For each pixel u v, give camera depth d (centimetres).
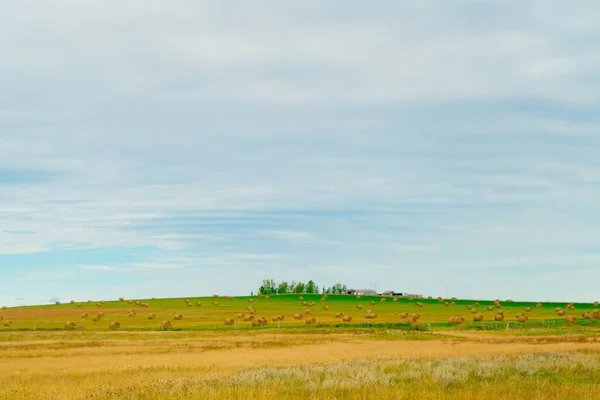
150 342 5069
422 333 6431
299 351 4253
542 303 13375
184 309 11131
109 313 10231
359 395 1596
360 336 5931
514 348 4231
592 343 4769
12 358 3809
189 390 1789
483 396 1520
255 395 1628
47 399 1891
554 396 1505
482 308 11450
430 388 1734
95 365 3347
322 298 14075
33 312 10525
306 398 1570
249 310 10338
